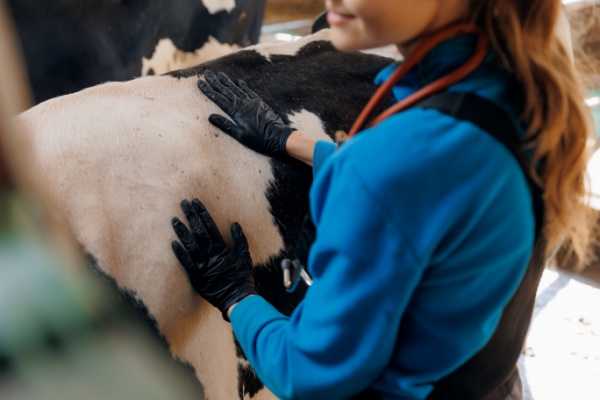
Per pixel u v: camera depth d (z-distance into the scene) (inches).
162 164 34.9
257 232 38.3
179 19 89.2
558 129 21.7
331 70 49.9
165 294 33.0
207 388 36.2
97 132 34.7
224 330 37.5
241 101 39.6
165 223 33.5
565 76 22.3
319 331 23.0
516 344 31.0
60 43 72.0
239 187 37.7
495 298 24.0
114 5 76.7
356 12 19.9
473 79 21.4
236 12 99.3
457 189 20.4
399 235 20.5
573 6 36.6
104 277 31.0
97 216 31.9
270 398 45.1
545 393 63.2
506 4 20.5
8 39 9.1
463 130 20.4
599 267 79.5
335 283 22.0
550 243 27.2
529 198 22.8
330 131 45.0
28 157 9.7
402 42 22.3
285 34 117.0
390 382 25.1
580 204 25.7
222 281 32.2
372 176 20.5
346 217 21.1
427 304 23.2
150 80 40.6
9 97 8.9
